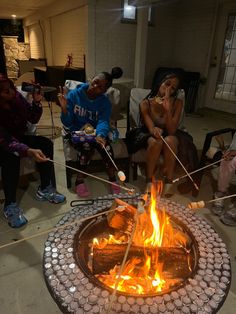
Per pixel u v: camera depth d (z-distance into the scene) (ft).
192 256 4.02
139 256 3.92
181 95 7.97
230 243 6.00
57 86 19.49
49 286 3.38
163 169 8.00
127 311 3.02
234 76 17.67
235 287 4.88
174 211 4.89
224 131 7.96
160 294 3.22
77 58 20.56
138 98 9.36
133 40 19.39
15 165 6.30
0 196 7.50
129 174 8.61
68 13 20.33
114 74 7.73
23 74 25.59
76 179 7.91
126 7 18.39
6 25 33.06
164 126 8.00
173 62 22.04
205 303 3.14
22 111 6.77
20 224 6.26
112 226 4.53
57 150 10.98
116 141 8.20
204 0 18.22
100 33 17.90
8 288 4.75
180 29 20.71
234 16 16.90
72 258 3.69
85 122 7.87
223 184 7.00
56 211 6.93
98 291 3.24
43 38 26.71
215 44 18.33
